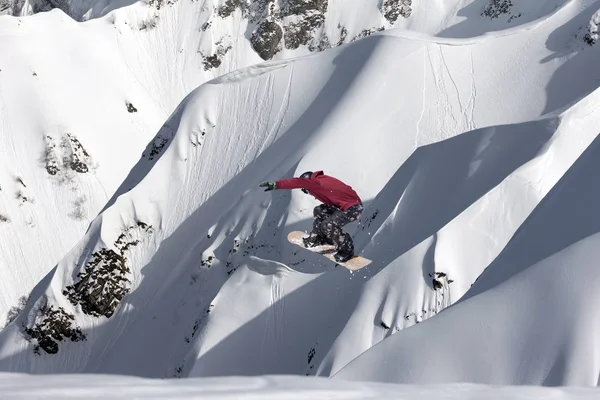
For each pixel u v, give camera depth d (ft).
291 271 80.74
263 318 78.02
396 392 10.98
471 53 107.96
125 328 101.96
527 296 30.37
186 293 93.81
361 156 94.17
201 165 112.37
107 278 104.63
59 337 103.09
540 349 28.12
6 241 171.63
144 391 9.36
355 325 67.46
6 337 105.19
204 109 116.06
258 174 104.58
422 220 78.02
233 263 90.12
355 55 111.45
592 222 33.12
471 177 78.43
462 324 31.76
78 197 185.37
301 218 88.02
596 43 103.50
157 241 107.65
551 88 101.35
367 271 76.13
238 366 75.20
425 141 97.14
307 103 110.11
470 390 11.53
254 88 115.65
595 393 12.03
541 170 75.15
